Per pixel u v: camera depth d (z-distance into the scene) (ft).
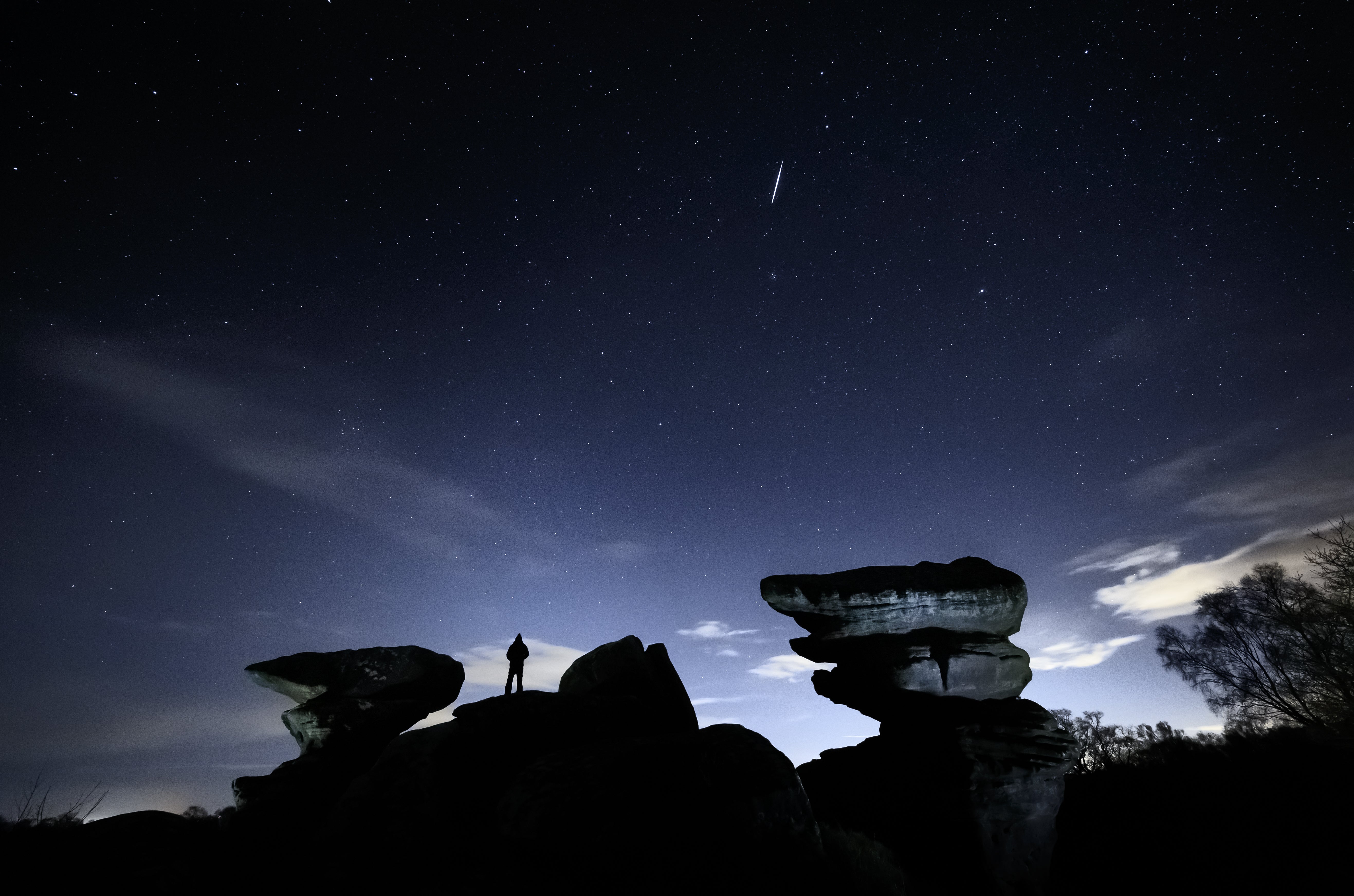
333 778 49.67
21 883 30.35
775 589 67.31
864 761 63.46
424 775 40.70
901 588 64.85
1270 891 56.85
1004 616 64.95
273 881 35.45
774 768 37.96
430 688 57.72
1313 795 66.39
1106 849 67.92
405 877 34.35
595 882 32.86
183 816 41.14
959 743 57.72
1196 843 64.80
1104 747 93.30
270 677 56.75
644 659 60.49
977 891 52.90
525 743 45.29
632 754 38.88
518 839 35.22
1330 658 97.19
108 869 32.73
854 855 44.04
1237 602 114.11
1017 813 54.90
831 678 68.39
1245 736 81.87
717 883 33.14
